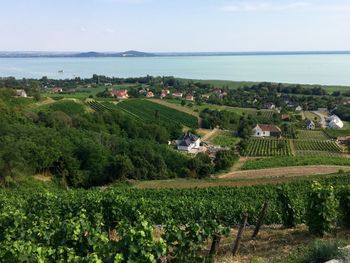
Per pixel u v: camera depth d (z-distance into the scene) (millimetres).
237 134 101125
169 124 98312
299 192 30969
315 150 83438
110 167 55281
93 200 17203
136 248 8258
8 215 13047
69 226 10508
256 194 35719
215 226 10680
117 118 88812
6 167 45219
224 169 63969
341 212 14055
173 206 22078
